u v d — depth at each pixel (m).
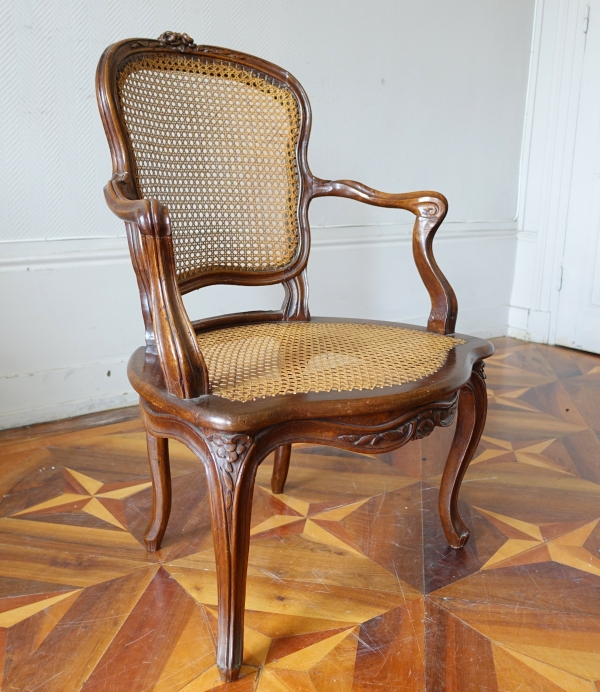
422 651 1.03
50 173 1.87
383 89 2.46
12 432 1.89
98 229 1.98
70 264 1.94
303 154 1.37
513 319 3.17
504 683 0.97
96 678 0.96
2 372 1.88
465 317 3.02
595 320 2.85
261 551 1.30
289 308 1.38
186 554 1.28
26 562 1.25
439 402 1.00
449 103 2.67
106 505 1.48
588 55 2.71
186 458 1.73
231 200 1.30
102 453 1.76
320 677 0.97
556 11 2.77
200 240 1.26
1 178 1.80
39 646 1.02
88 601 1.13
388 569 1.25
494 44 2.74
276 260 1.36
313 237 2.41
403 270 2.70
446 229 2.82
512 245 3.08
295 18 2.19
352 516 1.45
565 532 1.40
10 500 1.49
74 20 1.82
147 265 0.88
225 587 0.92
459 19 2.60
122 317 2.07
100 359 2.05
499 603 1.15
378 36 2.39
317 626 1.08
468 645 1.04
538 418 2.07
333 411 0.88
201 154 1.25
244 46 2.12
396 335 1.21
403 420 0.95
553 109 2.85
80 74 1.86
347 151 2.43
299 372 0.98
